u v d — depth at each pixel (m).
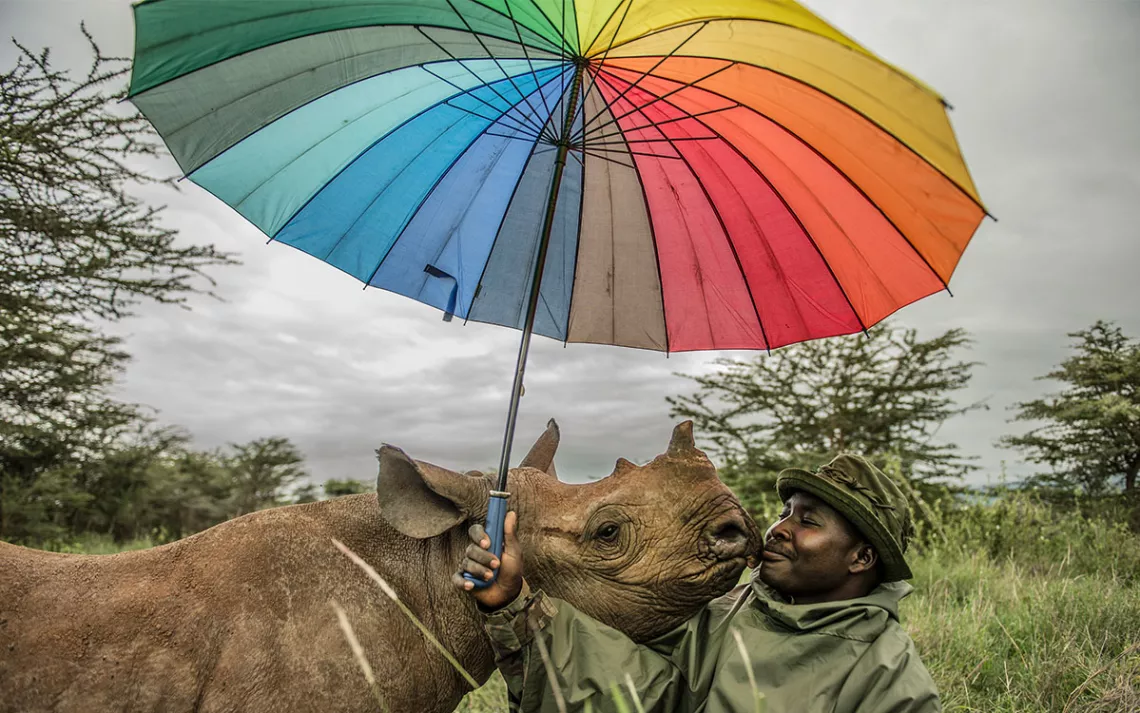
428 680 2.83
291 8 2.60
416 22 2.75
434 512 2.76
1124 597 5.77
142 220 11.98
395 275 3.43
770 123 2.81
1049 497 20.34
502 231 3.42
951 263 2.73
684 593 2.72
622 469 2.95
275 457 41.56
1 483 18.45
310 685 2.55
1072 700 3.85
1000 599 6.77
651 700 2.63
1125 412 20.86
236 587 2.61
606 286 3.52
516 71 3.01
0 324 12.91
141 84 2.60
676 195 3.25
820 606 2.80
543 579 2.82
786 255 3.20
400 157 3.20
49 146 10.58
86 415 17.84
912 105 2.31
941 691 4.45
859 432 21.17
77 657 2.43
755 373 21.86
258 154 3.02
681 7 2.46
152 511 27.73
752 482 20.00
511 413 2.88
